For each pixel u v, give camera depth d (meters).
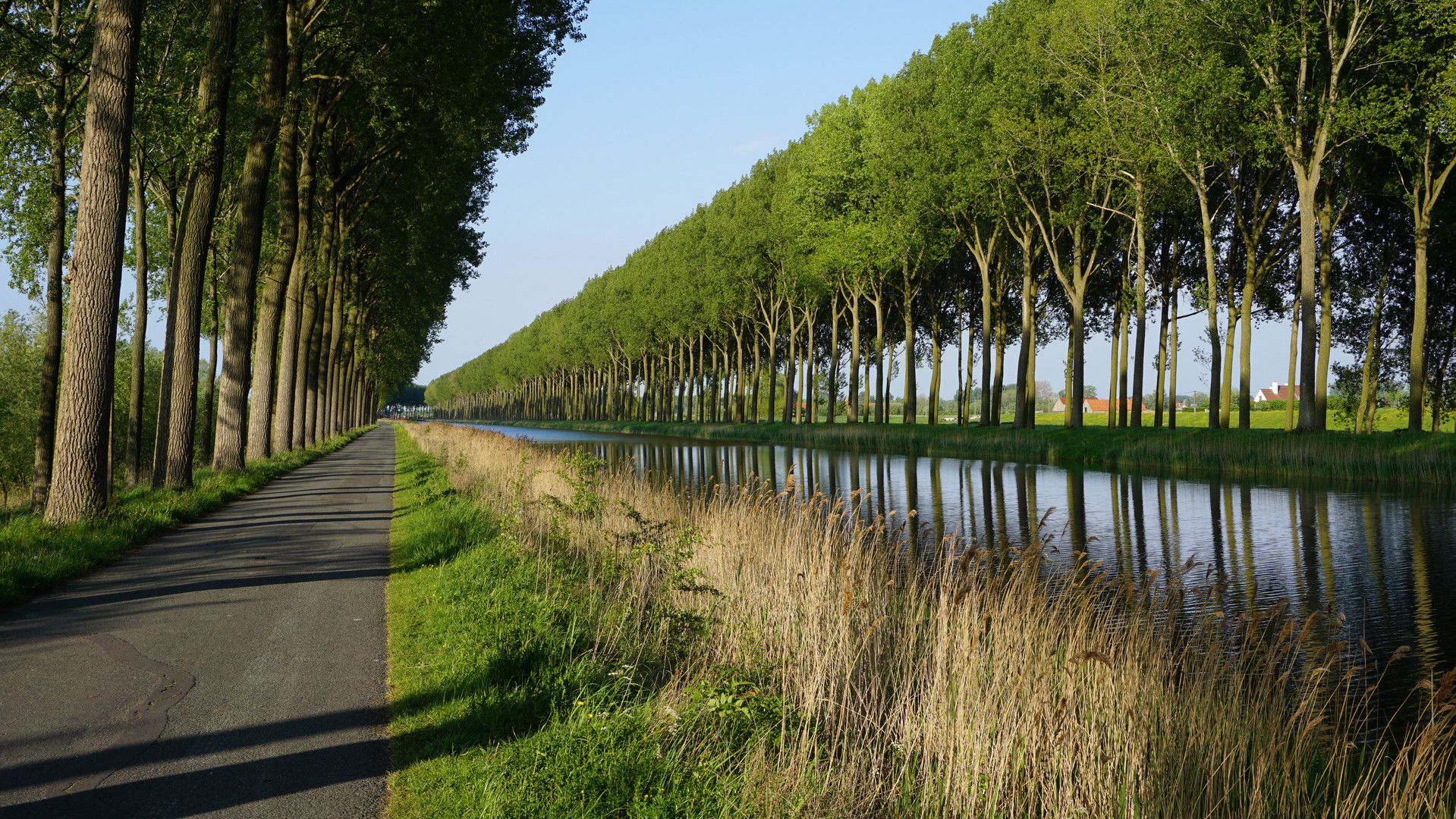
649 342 82.69
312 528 13.26
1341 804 4.87
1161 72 27.30
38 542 10.02
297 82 19.77
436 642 6.50
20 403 35.94
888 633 6.98
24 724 4.84
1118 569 12.16
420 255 36.06
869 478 26.81
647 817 3.76
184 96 17.95
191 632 6.86
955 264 46.41
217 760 4.38
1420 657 8.08
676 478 27.20
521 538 10.58
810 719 5.29
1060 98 31.98
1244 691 6.32
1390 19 24.27
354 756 4.44
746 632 6.77
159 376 43.72
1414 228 28.94
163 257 25.55
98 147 11.94
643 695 5.45
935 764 4.96
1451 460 21.11
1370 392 32.09
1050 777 4.59
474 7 19.47
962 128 33.62
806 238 45.62
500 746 4.45
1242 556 13.08
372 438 60.06
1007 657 5.52
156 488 17.55
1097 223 33.06
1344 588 10.85
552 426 117.00
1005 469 29.41
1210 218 32.25
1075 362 35.56
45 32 15.77
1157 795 4.52
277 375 41.56
